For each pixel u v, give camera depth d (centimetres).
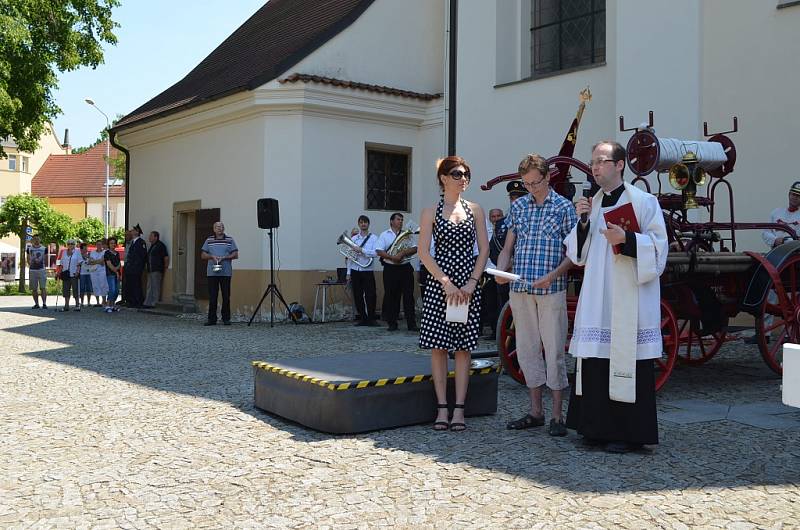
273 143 1371
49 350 955
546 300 505
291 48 1455
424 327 520
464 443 486
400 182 1510
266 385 577
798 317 704
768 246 859
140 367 806
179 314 1537
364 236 1265
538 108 1206
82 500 378
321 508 364
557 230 510
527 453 460
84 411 585
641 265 439
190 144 1589
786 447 470
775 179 924
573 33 1217
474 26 1310
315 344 999
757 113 938
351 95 1394
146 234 1759
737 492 383
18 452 467
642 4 1041
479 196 1302
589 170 675
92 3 1823
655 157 648
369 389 517
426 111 1486
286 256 1362
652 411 454
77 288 1708
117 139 1819
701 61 985
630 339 448
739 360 833
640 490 387
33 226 2970
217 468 432
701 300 669
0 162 4453
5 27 1545
